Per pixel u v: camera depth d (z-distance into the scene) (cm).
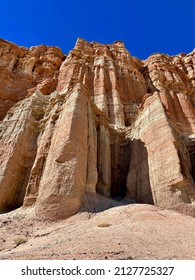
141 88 4647
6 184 1947
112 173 2406
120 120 3550
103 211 1462
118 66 5141
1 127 2652
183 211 1444
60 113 2369
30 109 2772
